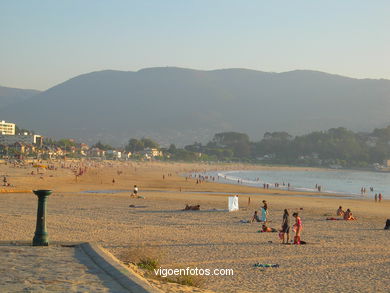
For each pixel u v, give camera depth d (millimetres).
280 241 26297
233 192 86688
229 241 25578
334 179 194625
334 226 36344
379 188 138625
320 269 18828
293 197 78812
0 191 61531
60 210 40625
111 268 11375
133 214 40312
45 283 10102
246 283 15867
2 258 12633
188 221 36344
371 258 21828
